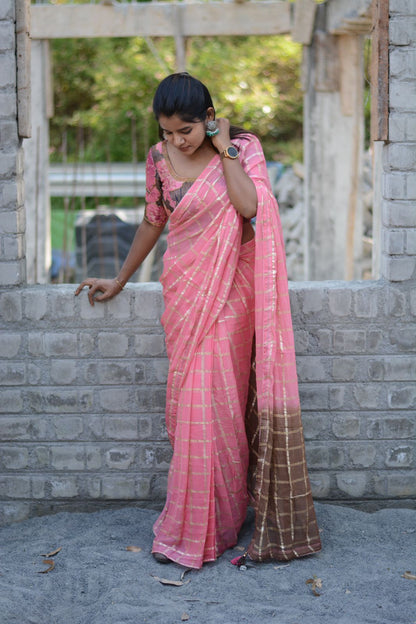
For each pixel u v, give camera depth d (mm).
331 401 3934
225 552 3543
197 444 3365
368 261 9438
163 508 3943
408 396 3936
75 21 7812
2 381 3926
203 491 3377
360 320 3873
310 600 3158
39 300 3861
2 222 3814
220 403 3389
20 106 3754
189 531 3414
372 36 3809
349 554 3525
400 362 3904
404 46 3709
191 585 3283
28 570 3408
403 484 4000
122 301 3857
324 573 3367
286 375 3365
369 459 3982
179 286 3385
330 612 3066
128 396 3934
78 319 3875
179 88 3141
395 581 3287
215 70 16266
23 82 3740
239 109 16078
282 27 7906
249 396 3641
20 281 3891
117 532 3771
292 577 3336
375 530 3756
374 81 3771
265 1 7875
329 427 3957
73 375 3922
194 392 3357
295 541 3453
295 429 3393
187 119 3156
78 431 3963
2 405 3941
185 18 7883
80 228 9422
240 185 3260
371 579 3305
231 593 3223
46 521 3941
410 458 3984
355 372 3914
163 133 3303
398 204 3797
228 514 3496
